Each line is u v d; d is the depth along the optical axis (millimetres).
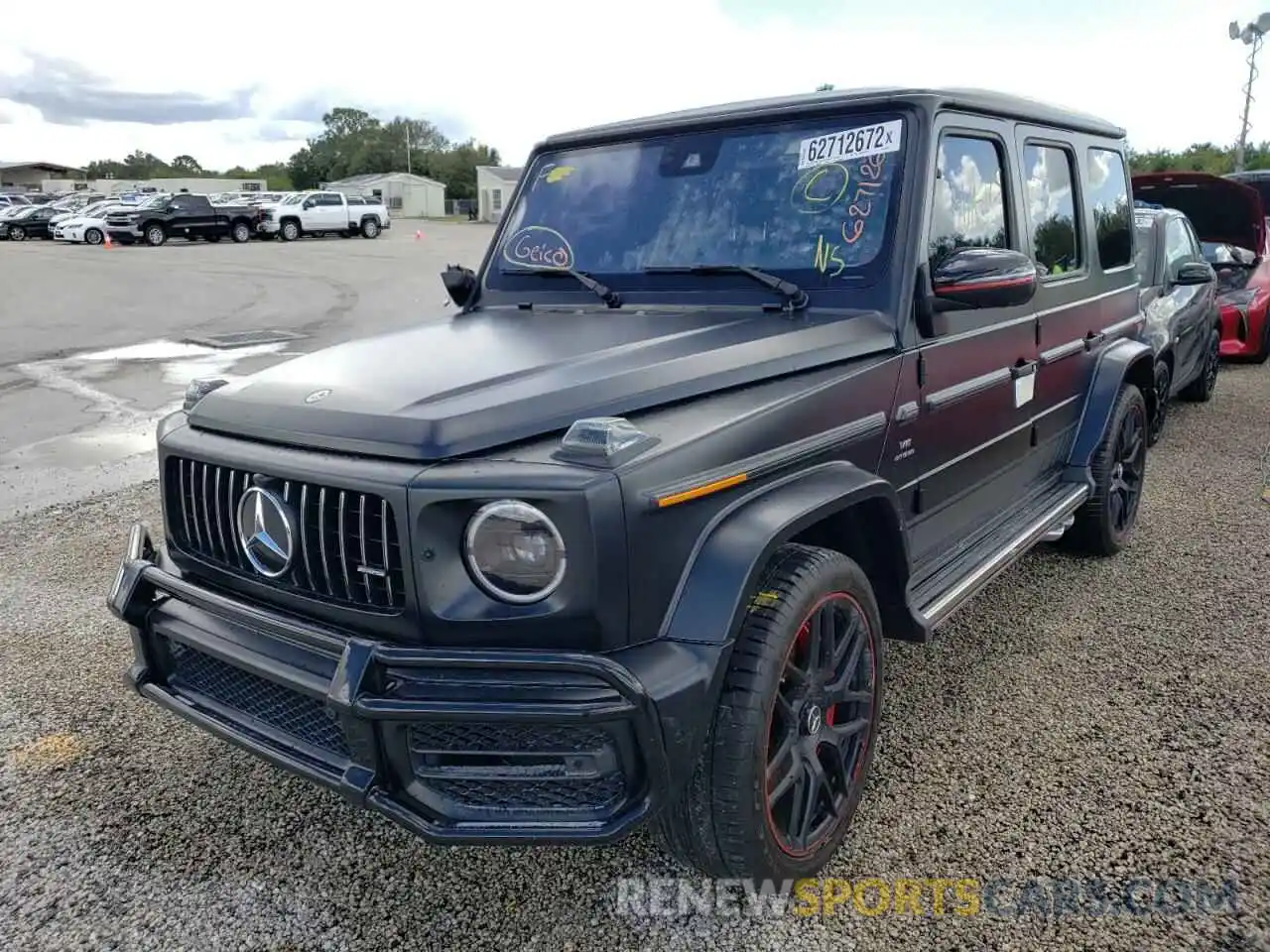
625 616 2170
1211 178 9680
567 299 3531
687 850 2465
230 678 2613
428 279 22500
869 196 3156
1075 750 3271
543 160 3912
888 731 3416
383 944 2520
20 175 108188
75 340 13969
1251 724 3404
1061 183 4285
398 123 110562
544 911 2615
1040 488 4422
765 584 2451
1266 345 10523
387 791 2213
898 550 2883
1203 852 2744
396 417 2301
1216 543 5215
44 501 6520
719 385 2596
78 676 4027
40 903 2697
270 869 2822
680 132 3578
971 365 3469
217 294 19969
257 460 2447
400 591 2219
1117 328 4996
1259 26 19062
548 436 2318
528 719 2062
